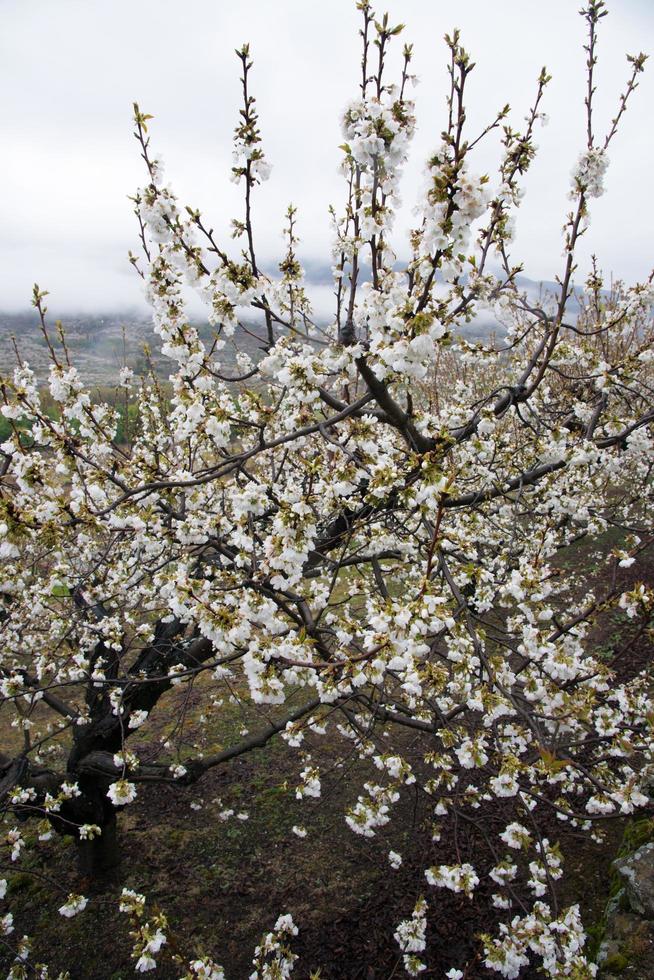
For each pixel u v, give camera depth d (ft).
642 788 15.26
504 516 20.18
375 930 15.51
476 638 8.27
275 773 22.09
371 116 7.82
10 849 19.06
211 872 17.97
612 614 27.53
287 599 10.75
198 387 11.19
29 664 25.75
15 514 9.01
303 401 9.95
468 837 17.67
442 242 7.49
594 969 9.31
